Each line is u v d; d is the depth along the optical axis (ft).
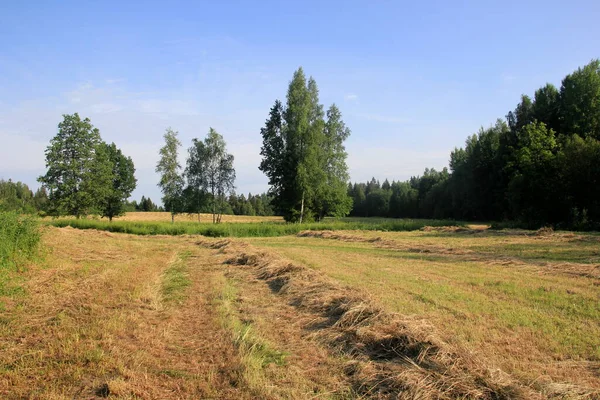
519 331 20.20
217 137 166.61
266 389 14.30
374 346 17.90
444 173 264.72
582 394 13.41
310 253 58.13
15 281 32.27
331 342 19.20
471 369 14.32
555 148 124.36
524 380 14.35
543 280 34.22
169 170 161.68
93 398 13.62
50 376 15.23
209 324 22.31
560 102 148.66
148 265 45.44
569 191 110.01
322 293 26.96
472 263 46.21
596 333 19.89
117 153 184.14
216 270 42.63
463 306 24.99
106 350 17.98
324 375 15.69
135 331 20.59
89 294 28.91
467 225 131.03
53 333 20.25
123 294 29.14
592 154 105.19
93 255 51.80
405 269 41.34
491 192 178.70
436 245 68.08
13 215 42.78
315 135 142.51
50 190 142.00
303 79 145.38
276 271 37.06
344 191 160.97
